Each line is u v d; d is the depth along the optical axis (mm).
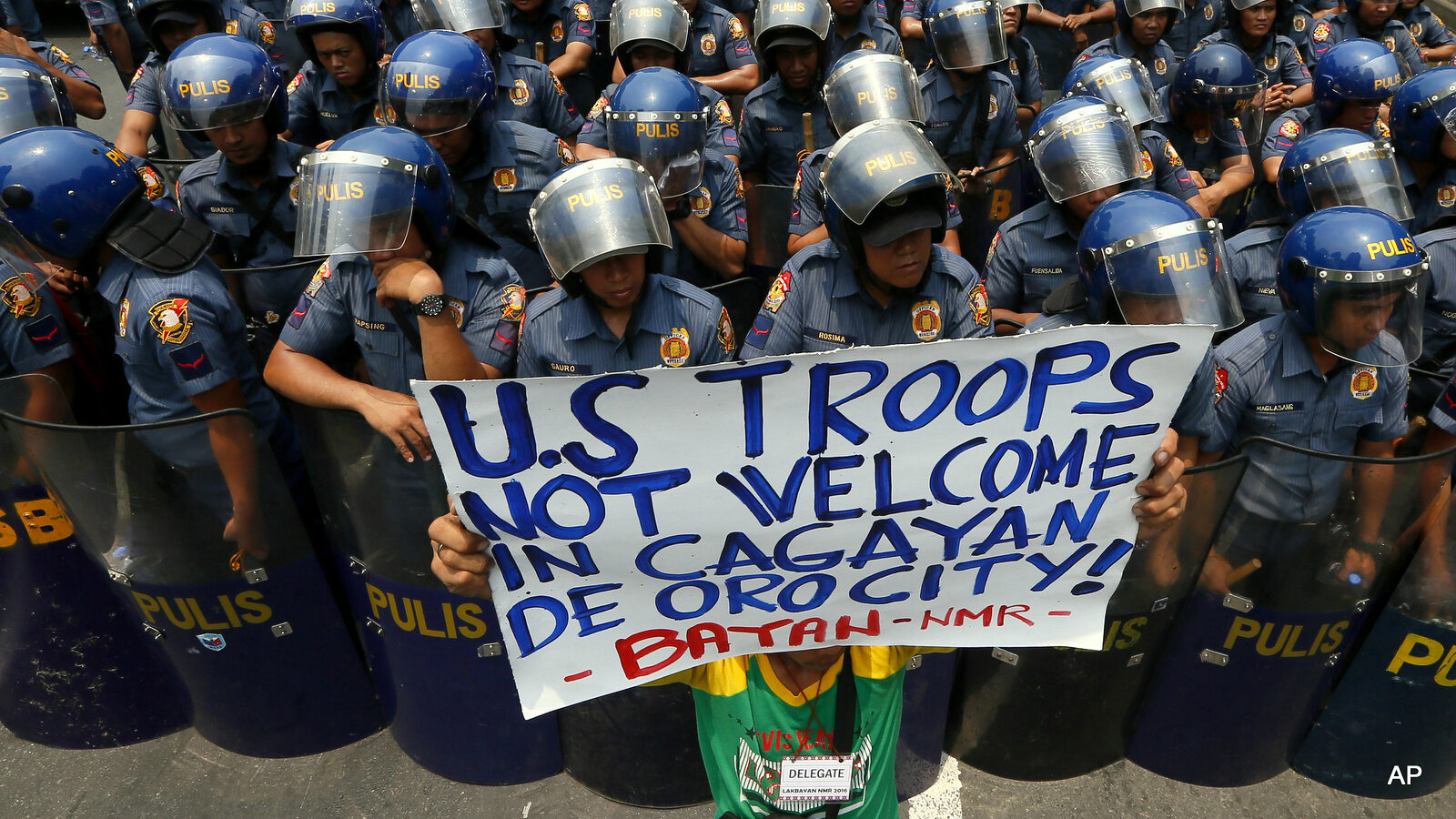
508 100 4453
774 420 1783
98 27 5664
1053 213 3324
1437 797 2801
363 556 2455
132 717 2932
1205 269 2250
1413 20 7172
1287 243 2391
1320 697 2697
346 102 4312
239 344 2539
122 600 2621
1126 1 5457
